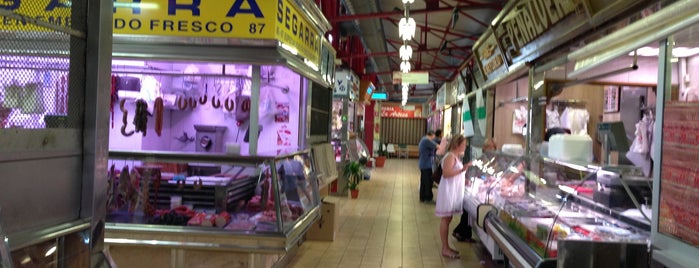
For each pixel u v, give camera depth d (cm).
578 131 528
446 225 511
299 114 479
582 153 372
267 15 344
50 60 151
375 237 596
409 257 507
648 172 372
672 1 268
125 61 399
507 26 577
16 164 138
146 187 367
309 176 453
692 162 205
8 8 136
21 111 141
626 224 294
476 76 927
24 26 142
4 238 119
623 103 507
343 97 1053
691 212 205
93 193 166
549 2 425
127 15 351
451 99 1451
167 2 348
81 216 165
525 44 529
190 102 442
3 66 137
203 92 446
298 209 392
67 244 156
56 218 154
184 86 446
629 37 273
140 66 426
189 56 344
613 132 381
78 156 164
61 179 156
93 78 166
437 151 939
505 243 353
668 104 225
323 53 531
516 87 705
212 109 450
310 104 501
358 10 775
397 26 1101
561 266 248
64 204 157
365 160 1270
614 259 244
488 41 701
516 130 702
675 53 224
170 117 452
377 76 1895
